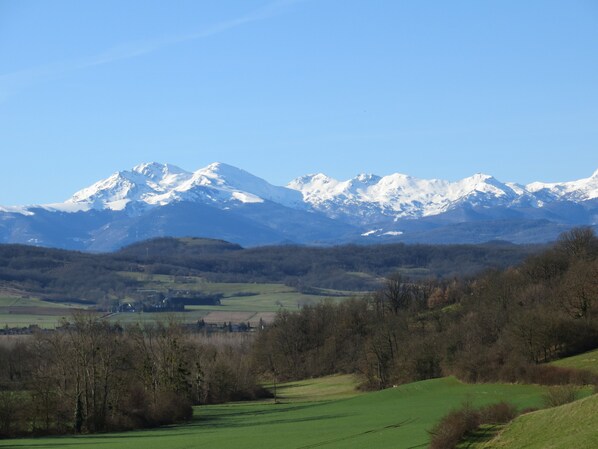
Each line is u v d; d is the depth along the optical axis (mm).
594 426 65250
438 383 146125
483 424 77000
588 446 60719
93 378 123188
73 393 123000
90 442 102688
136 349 151375
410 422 105688
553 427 69062
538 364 134625
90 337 125312
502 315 163875
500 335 153250
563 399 83375
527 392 121750
